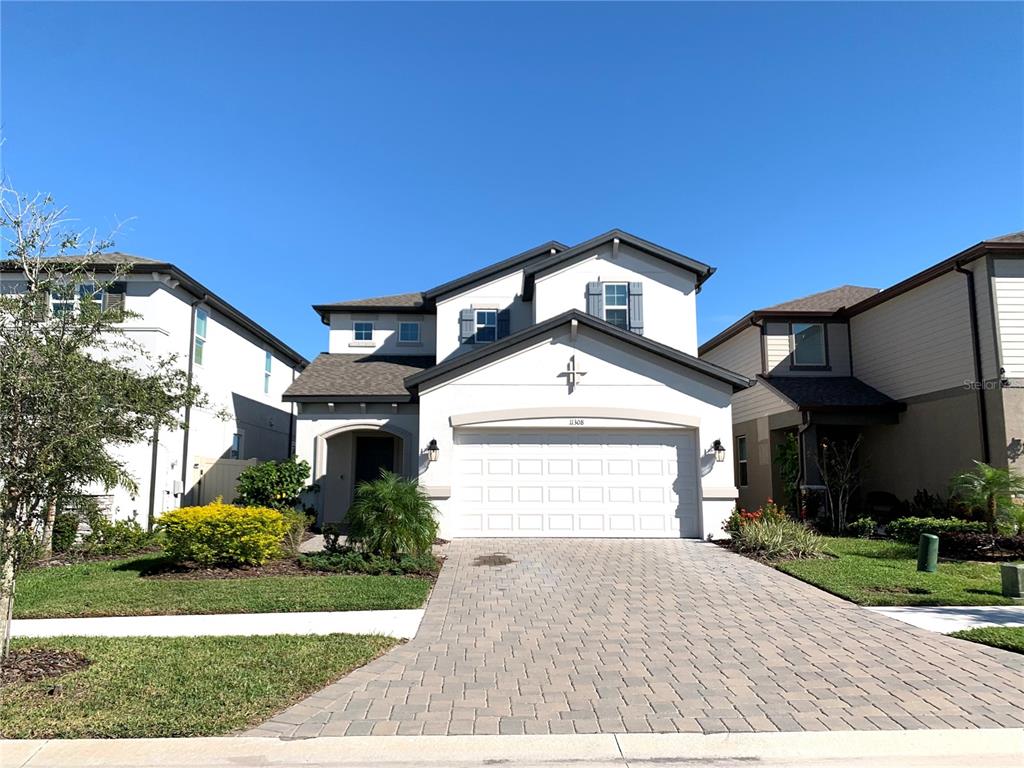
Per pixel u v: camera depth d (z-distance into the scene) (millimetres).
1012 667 6504
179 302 17469
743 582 10641
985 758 4688
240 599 9414
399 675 6352
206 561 11812
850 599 9422
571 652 7070
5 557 6133
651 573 11328
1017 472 15039
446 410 15328
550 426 15266
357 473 19609
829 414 18484
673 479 15312
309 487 17781
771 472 20109
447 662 6750
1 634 6273
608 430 15359
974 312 16125
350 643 7246
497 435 15375
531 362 15484
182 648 7059
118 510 15375
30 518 6320
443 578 11008
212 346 19422
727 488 15023
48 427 6082
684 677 6266
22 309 6297
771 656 6895
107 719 5184
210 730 5047
